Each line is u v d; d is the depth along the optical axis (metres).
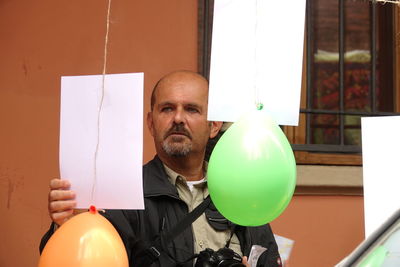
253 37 1.69
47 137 3.45
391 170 1.74
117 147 1.63
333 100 4.04
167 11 3.60
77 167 1.67
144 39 3.57
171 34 3.60
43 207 3.43
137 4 3.57
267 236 2.19
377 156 1.76
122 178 1.63
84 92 1.66
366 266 1.39
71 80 1.67
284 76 1.69
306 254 3.69
